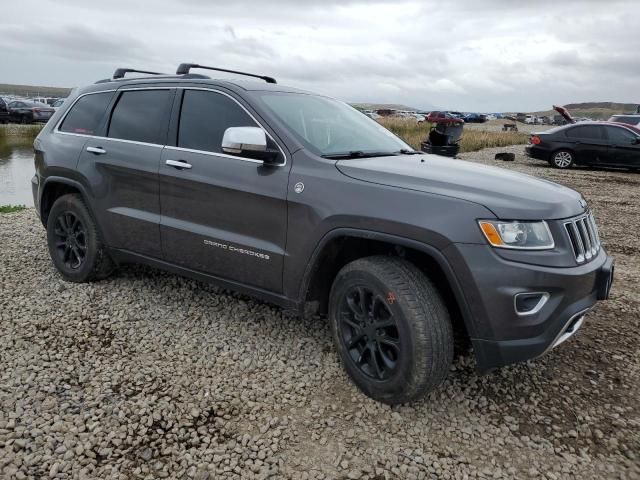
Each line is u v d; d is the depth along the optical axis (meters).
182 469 2.43
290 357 3.45
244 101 3.52
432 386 2.77
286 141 3.29
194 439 2.63
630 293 4.86
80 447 2.53
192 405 2.90
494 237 2.58
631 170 15.26
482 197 2.70
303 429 2.74
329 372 3.28
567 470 2.52
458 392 3.13
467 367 3.41
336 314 3.12
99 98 4.50
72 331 3.71
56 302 4.21
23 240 6.05
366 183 2.93
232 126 3.54
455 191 2.76
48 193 4.82
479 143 22.86
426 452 2.61
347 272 2.99
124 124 4.20
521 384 3.24
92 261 4.41
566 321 2.69
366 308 2.96
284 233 3.19
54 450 2.51
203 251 3.63
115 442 2.58
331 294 3.13
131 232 4.08
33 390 2.96
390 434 2.73
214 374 3.22
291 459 2.52
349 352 3.08
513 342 2.62
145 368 3.27
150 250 4.00
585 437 2.77
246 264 3.41
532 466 2.54
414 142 20.28
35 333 3.66
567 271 2.66
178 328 3.82
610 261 3.13
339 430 2.74
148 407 2.87
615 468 2.54
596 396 3.14
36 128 25.69
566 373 3.39
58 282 4.65
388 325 2.83
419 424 2.81
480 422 2.86
